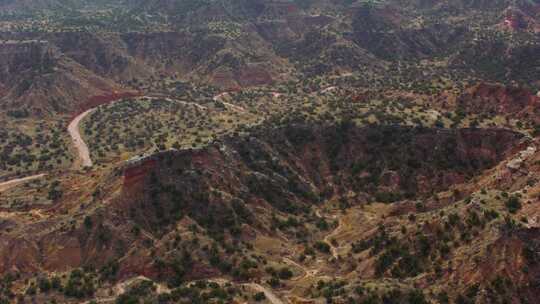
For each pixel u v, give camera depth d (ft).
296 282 419.95
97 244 461.37
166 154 518.37
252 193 534.78
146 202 491.72
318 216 534.37
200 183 508.12
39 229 476.54
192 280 431.02
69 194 532.73
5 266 450.71
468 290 348.79
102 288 428.97
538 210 375.04
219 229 476.54
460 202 425.28
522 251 352.49
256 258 449.48
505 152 555.28
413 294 357.41
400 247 406.62
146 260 443.32
